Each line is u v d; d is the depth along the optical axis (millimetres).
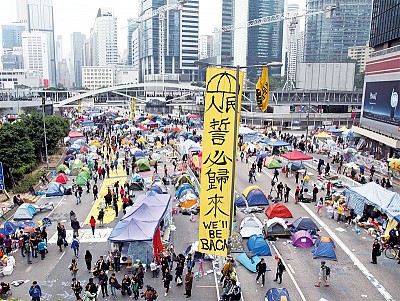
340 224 29484
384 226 27141
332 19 164625
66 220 31219
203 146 18094
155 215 25391
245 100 111188
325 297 19469
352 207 30578
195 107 124750
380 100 56344
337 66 122812
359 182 39688
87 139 68000
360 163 49531
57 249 25938
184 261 21781
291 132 86000
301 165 45875
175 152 59656
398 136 50156
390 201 27344
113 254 23062
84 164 50281
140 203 27531
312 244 25469
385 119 54344
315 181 42406
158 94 182125
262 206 33312
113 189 37156
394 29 55781
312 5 169750
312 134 75562
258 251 24047
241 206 33125
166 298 19719
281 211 30188
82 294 20188
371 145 59281
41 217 31938
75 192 35500
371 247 25375
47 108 95625
